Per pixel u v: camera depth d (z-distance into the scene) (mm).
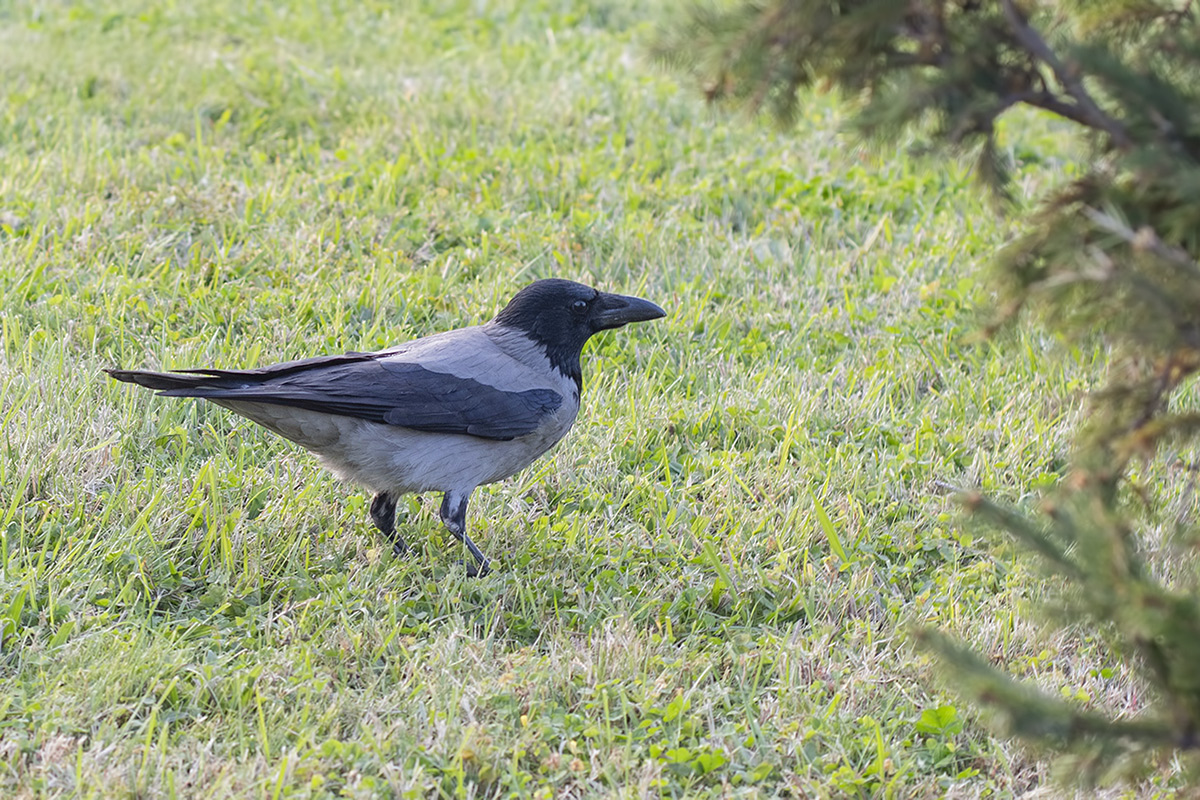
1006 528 5547
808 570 10039
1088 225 5316
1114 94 5137
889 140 5574
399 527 10766
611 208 16719
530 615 9461
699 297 14805
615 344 13602
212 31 22609
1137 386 5492
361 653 8766
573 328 10742
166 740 7637
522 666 8688
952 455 11977
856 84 5609
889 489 11383
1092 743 5426
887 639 9359
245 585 9406
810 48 5434
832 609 9750
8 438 10484
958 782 7895
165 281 13828
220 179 16219
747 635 9289
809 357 13734
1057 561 5449
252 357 12305
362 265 14508
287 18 23578
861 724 8320
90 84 19688
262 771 7465
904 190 17797
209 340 12555
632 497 10992
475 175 16984
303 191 16266
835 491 11359
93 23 22656
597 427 12016
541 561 10156
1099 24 5688
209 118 18922
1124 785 7703
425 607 9516
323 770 7492
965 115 5250
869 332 14406
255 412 9680
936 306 14867
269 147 17953
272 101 19266
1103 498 5531
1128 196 5223
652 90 20703
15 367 11648
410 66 21641
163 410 11453
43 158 16328
